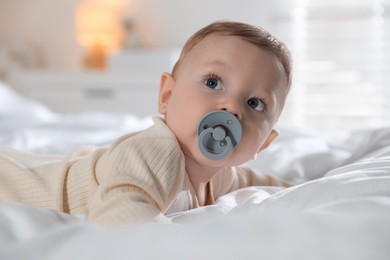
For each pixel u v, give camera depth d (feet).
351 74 11.18
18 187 2.90
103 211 2.27
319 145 5.16
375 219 1.38
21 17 13.11
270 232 1.29
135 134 2.90
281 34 11.51
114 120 7.27
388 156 3.06
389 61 10.95
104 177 2.65
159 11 12.36
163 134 2.71
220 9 11.96
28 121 7.25
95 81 11.04
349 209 1.72
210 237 1.30
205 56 2.85
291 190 2.32
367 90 11.12
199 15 12.12
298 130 6.29
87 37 12.09
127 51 11.87
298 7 11.36
